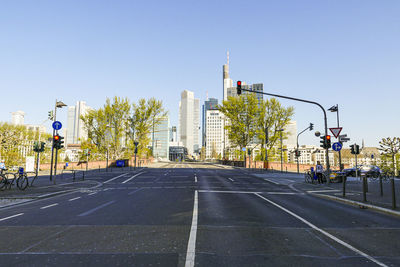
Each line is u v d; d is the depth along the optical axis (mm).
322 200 11094
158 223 6441
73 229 5863
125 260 3945
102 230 5762
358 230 5941
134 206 9070
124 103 46156
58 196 11992
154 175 26109
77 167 41500
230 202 10086
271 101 42656
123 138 48344
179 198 11125
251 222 6621
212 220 6805
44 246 4652
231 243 4824
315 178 19297
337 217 7441
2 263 3836
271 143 44281
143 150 48125
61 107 21734
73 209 8531
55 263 3840
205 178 22719
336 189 14805
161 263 3816
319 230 5895
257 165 44281
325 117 17531
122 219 6922
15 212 8094
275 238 5195
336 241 5051
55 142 17391
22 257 4098
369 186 16156
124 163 44094
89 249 4473
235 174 28906
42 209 8594
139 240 4992
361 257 4172
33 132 51969
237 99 43938
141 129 46344
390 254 4332
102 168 41094
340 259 4066
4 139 43531
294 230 5867
